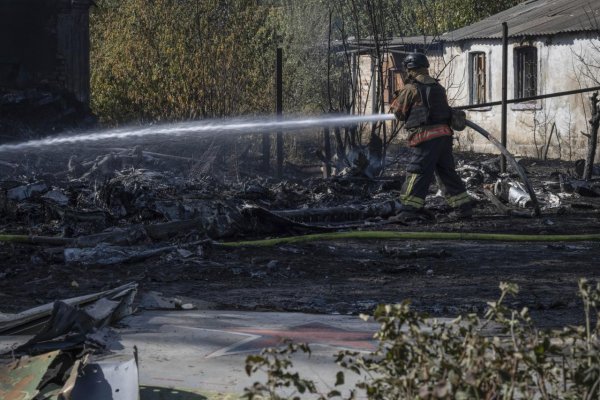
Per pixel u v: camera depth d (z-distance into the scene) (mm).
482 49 33281
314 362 6496
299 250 12180
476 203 17328
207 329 7637
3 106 22969
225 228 12953
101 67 26922
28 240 11867
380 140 19453
